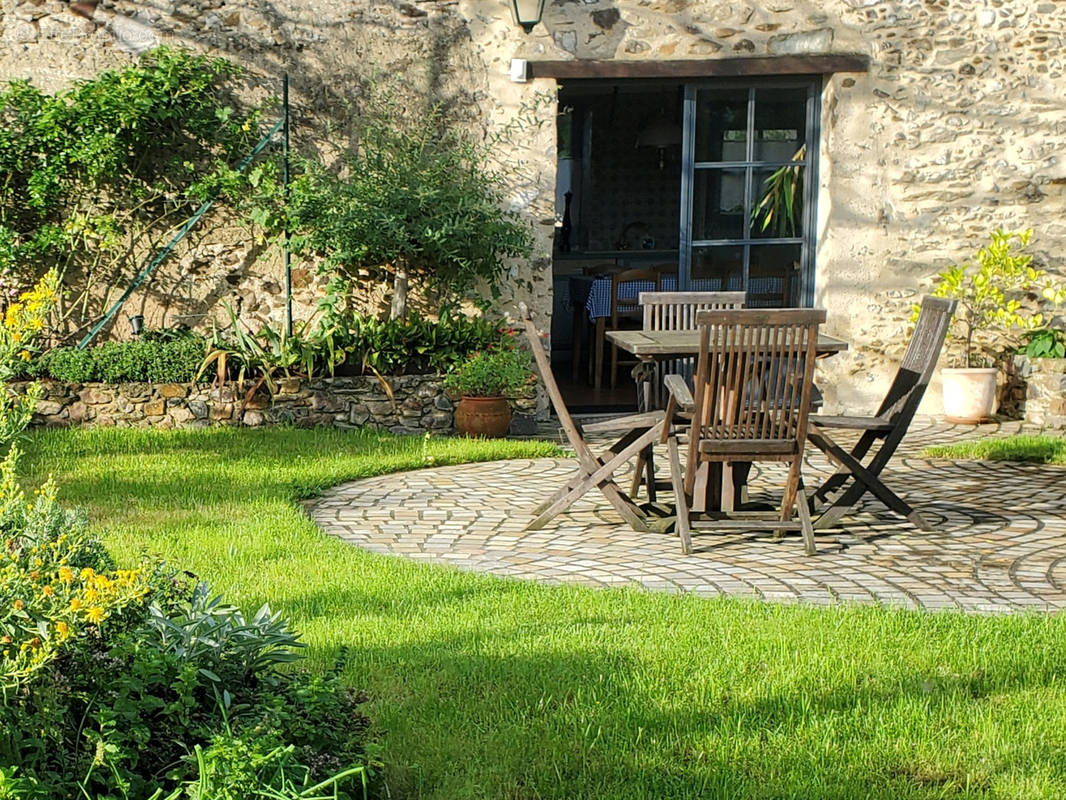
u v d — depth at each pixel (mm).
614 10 8172
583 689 3365
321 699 2773
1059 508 5844
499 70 8211
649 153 12539
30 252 7953
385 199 7695
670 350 5223
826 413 8555
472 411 7590
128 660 2684
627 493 6168
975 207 8477
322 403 7727
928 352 5363
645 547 5180
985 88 8367
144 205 8195
